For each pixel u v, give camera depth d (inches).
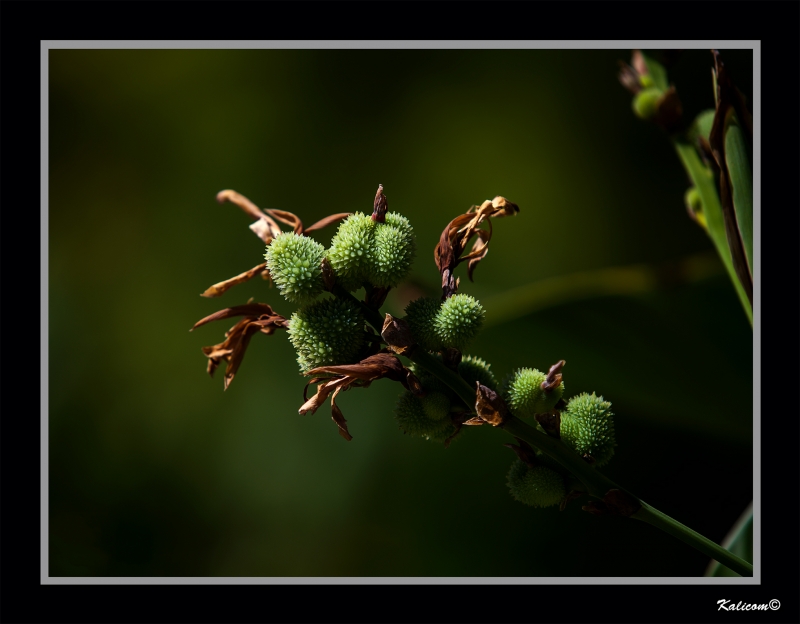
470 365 34.1
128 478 81.0
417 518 71.2
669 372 44.1
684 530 33.6
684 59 70.2
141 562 78.3
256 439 79.0
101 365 84.8
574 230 84.2
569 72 88.0
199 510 79.4
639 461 61.5
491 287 81.4
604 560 63.4
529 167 87.1
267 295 84.8
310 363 33.6
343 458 75.7
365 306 33.7
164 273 88.0
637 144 84.7
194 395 82.4
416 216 88.1
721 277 44.1
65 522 79.8
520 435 33.6
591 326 44.5
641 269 44.2
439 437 33.9
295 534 75.5
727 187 36.1
